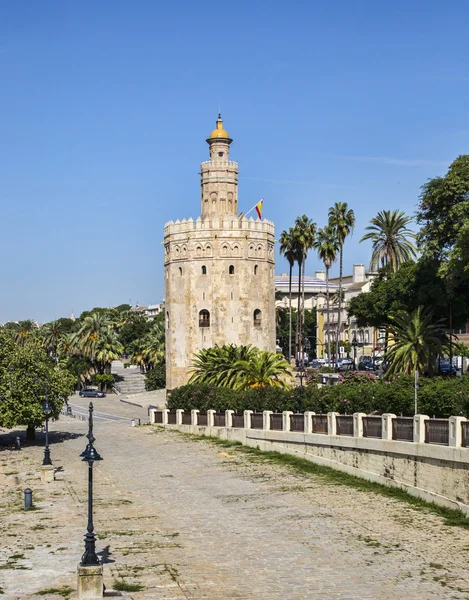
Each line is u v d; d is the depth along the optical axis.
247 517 38.75
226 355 79.12
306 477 48.22
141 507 42.12
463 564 30.03
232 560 30.98
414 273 78.44
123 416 101.38
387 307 83.75
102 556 31.70
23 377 71.62
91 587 25.95
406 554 31.48
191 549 32.81
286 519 37.91
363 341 148.12
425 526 35.62
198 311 99.50
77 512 40.97
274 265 105.25
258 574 29.02
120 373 177.88
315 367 120.69
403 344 69.00
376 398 51.41
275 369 76.69
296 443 55.19
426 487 40.53
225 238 99.25
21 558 31.67
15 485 50.44
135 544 33.75
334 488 44.59
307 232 107.56
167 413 78.56
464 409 43.22
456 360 107.50
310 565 30.17
